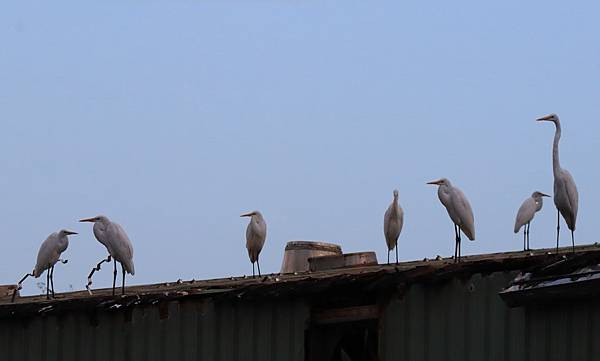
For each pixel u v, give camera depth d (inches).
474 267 653.9
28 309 733.9
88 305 723.4
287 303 705.0
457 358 657.6
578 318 612.1
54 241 872.3
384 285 679.1
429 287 672.4
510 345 640.4
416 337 673.0
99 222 806.5
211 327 713.0
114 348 725.3
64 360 732.7
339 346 764.6
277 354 701.9
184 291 718.5
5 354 745.6
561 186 802.2
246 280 866.1
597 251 618.8
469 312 657.6
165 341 717.3
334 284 681.0
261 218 1050.7
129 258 795.4
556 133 822.5
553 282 618.5
